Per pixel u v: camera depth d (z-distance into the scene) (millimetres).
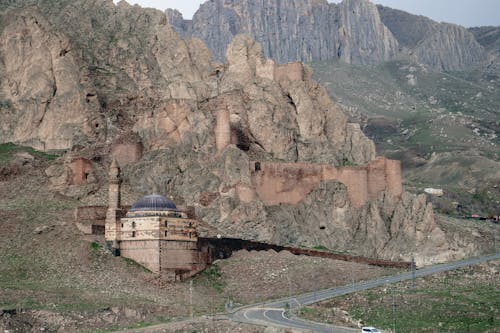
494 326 163125
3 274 175875
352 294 189500
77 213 195750
